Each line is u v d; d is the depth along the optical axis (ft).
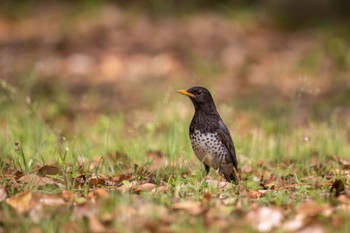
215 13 92.99
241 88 65.00
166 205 26.99
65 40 79.56
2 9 94.02
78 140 41.47
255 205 27.61
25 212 26.00
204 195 28.19
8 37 81.82
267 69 71.26
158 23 87.86
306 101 59.88
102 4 94.68
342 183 30.01
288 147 41.50
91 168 34.96
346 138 46.88
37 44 78.64
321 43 81.15
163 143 41.39
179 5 93.81
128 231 24.00
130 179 31.99
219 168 34.73
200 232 24.08
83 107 55.98
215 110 34.55
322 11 91.40
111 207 26.03
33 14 92.73
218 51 77.15
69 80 67.26
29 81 56.13
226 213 26.05
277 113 54.54
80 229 24.38
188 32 83.76
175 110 49.37
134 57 74.79
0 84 53.57
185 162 35.70
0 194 28.04
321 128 46.85
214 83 65.00
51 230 24.27
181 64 72.49
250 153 39.34
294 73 69.31
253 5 94.38
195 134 34.47
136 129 46.21
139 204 26.63
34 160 33.55
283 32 86.79
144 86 64.59
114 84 66.23
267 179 34.22
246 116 53.36
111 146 40.93
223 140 34.30
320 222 25.20
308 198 29.48
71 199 27.50
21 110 48.75
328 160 38.42
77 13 91.20
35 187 29.27
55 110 52.95
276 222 25.22
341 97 59.98
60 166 32.83
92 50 76.69
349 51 73.82
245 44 79.97
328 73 69.92
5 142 38.96
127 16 89.20
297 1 91.86
